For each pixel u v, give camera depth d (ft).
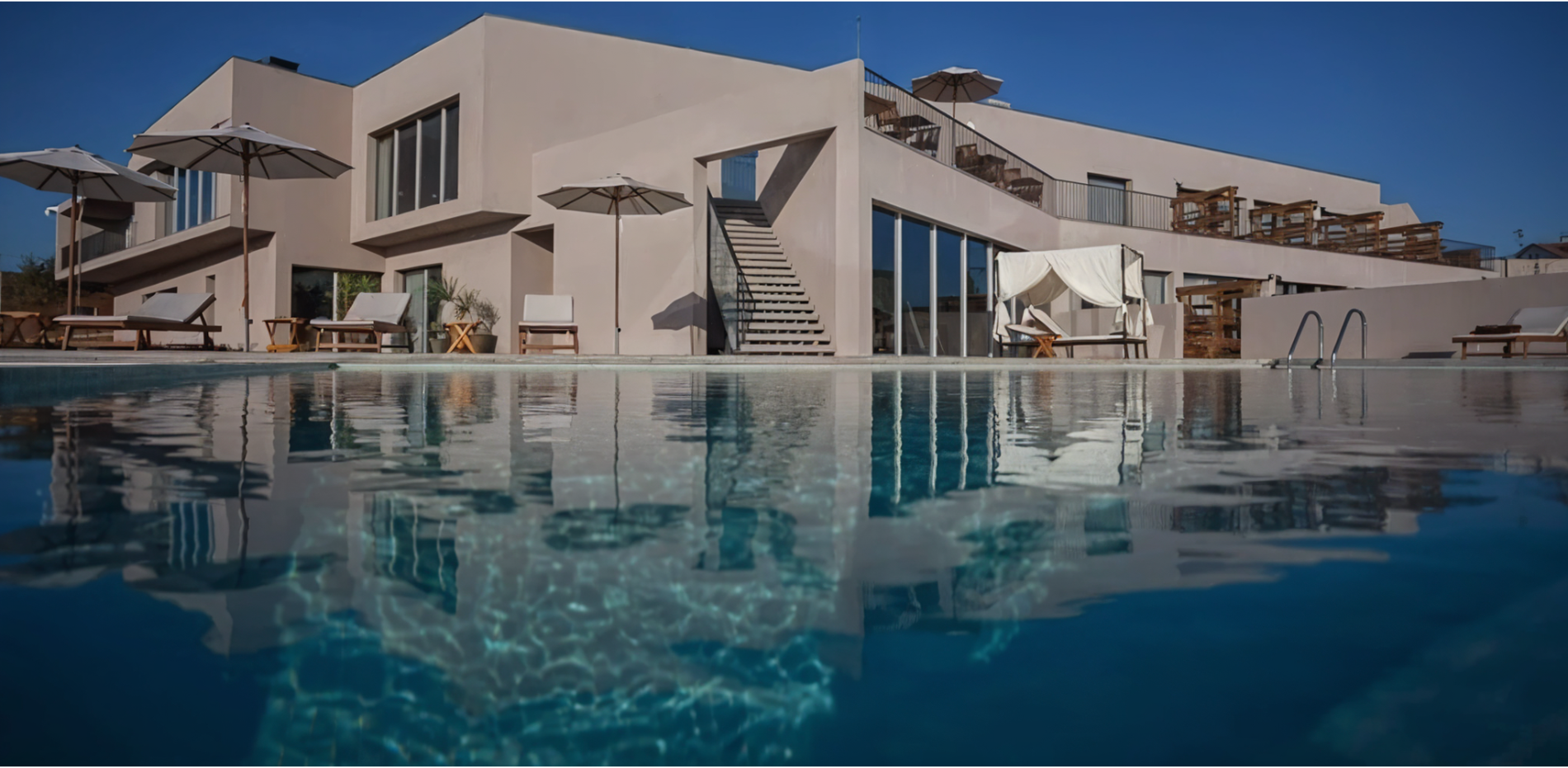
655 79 52.80
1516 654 2.19
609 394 13.87
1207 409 11.00
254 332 56.80
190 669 2.05
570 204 40.34
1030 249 57.98
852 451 6.34
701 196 43.14
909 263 45.34
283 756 1.66
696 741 1.74
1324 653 2.22
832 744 1.76
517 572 2.92
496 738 1.73
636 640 2.31
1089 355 58.44
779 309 42.70
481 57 48.73
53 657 2.09
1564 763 1.65
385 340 57.93
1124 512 4.04
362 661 2.11
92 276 79.20
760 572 2.97
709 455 6.02
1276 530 3.67
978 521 3.81
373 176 57.62
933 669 2.13
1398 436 7.58
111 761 1.60
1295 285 74.64
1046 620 2.49
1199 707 1.91
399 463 5.54
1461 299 45.32
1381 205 90.27
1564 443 7.00
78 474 4.93
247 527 3.55
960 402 12.46
